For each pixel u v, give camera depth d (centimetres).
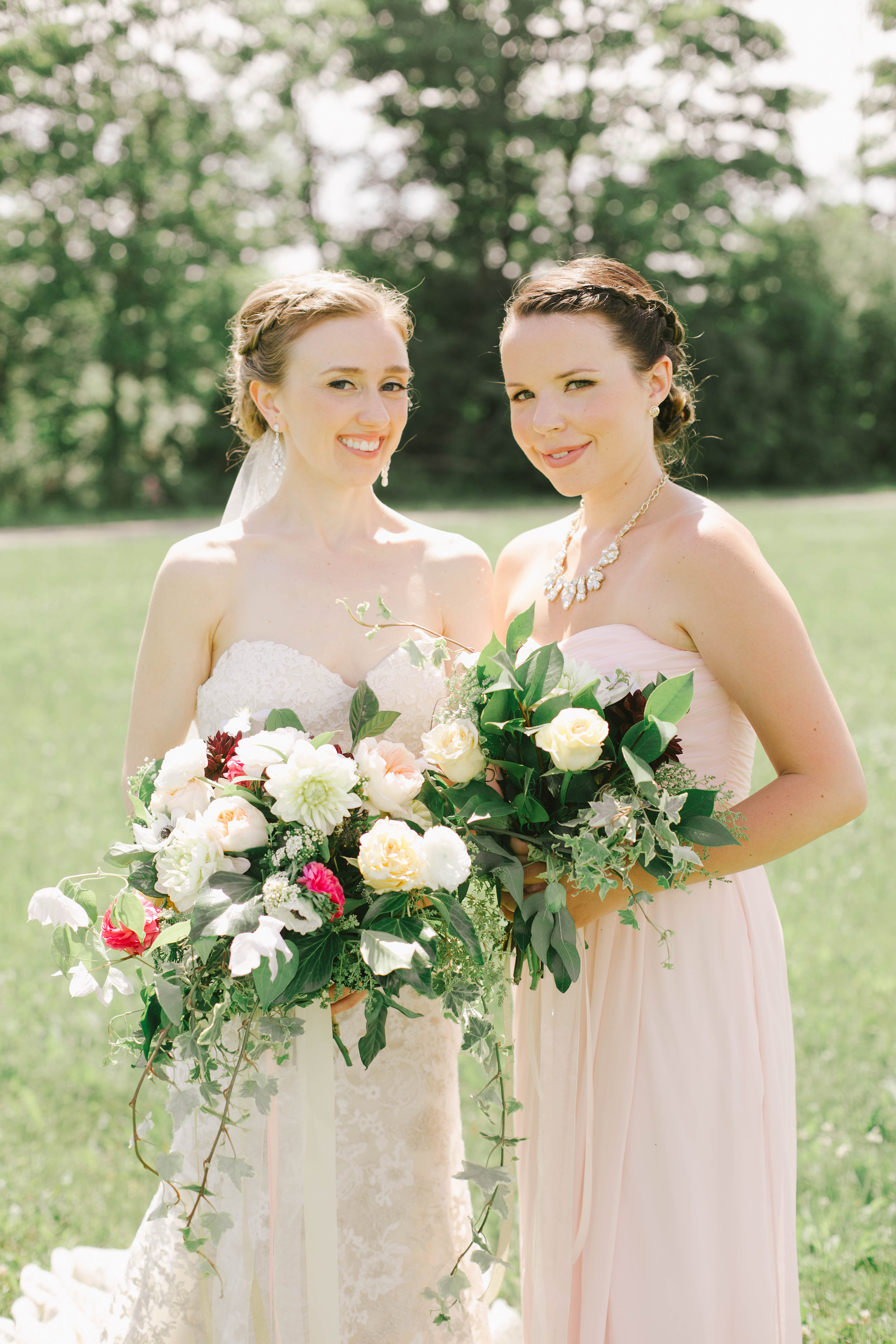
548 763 192
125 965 439
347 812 182
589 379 209
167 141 2903
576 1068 214
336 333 214
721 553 204
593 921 217
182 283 2902
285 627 224
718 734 212
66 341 2892
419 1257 228
